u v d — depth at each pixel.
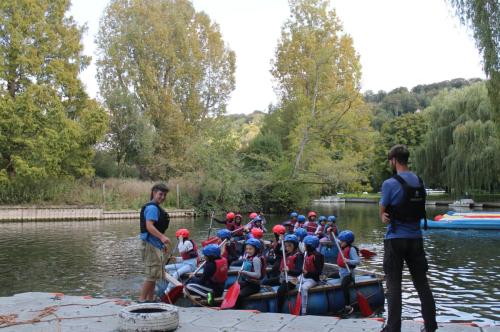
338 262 9.41
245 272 8.25
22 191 29.94
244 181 32.41
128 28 40.72
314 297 8.63
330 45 35.16
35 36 31.11
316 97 36.34
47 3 32.53
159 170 37.59
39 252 15.88
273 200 33.75
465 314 8.80
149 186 33.94
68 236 20.36
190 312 6.03
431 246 17.83
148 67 40.16
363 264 14.02
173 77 42.34
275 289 8.84
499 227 23.27
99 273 12.45
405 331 5.03
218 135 33.19
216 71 45.22
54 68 31.77
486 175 33.97
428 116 41.19
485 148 33.69
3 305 6.36
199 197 33.53
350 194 63.38
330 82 36.91
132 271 12.70
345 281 9.02
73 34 33.72
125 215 30.05
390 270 4.53
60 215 28.50
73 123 31.44
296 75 40.19
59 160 30.12
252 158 34.81
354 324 5.44
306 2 39.41
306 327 5.34
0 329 5.34
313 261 8.80
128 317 5.14
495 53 15.24
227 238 11.00
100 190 32.25
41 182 30.61
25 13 30.92
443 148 38.09
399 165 4.67
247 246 8.41
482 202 40.72
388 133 57.75
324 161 31.45
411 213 4.46
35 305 6.37
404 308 9.19
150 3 42.03
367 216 32.34
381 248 17.12
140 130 37.47
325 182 32.09
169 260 11.49
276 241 10.67
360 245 17.89
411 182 4.50
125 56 41.03
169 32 42.28
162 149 40.38
